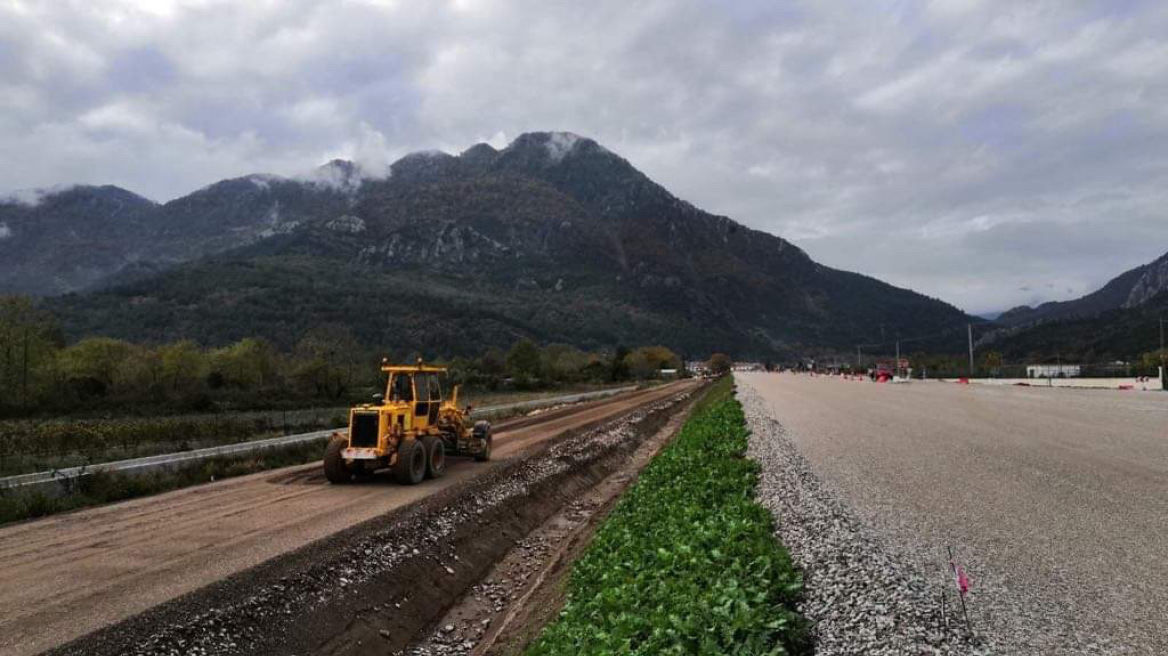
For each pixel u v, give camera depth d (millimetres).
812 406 39156
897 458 17641
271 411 47312
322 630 9820
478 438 23438
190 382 57656
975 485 13469
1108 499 11680
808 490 13422
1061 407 32125
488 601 13148
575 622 9383
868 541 9406
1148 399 37406
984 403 36656
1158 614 6527
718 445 22844
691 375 186250
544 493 21438
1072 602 6910
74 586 9883
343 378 58938
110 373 55406
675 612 7645
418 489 18125
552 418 43719
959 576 6434
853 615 6770
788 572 8188
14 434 27547
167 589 9734
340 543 12320
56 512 15336
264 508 15555
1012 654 5707
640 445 36156
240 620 9125
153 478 18719
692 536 10648
